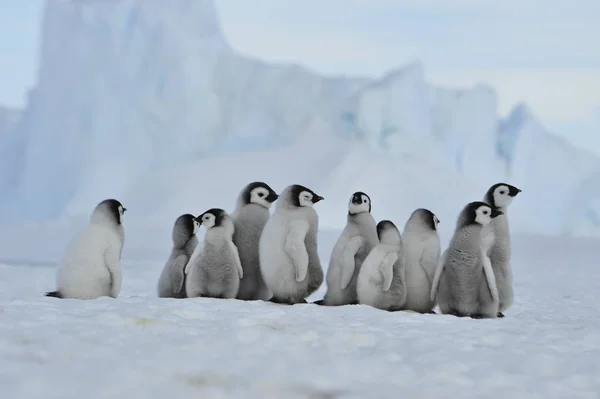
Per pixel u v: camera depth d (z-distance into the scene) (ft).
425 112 187.83
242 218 36.52
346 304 34.76
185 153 186.80
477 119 193.98
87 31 183.21
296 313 29.68
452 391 17.85
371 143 185.88
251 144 193.26
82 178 177.17
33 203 183.11
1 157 197.98
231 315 28.12
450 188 171.73
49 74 186.60
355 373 19.26
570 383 19.27
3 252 86.58
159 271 62.18
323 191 166.20
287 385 17.85
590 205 191.11
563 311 38.86
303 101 198.08
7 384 16.44
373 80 203.10
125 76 182.09
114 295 34.40
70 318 25.82
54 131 183.62
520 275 64.13
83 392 16.10
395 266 33.55
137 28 182.19
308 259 34.58
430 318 29.76
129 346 21.30
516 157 196.34
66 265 33.58
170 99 184.24
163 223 164.96
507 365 20.99
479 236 32.50
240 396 16.72
